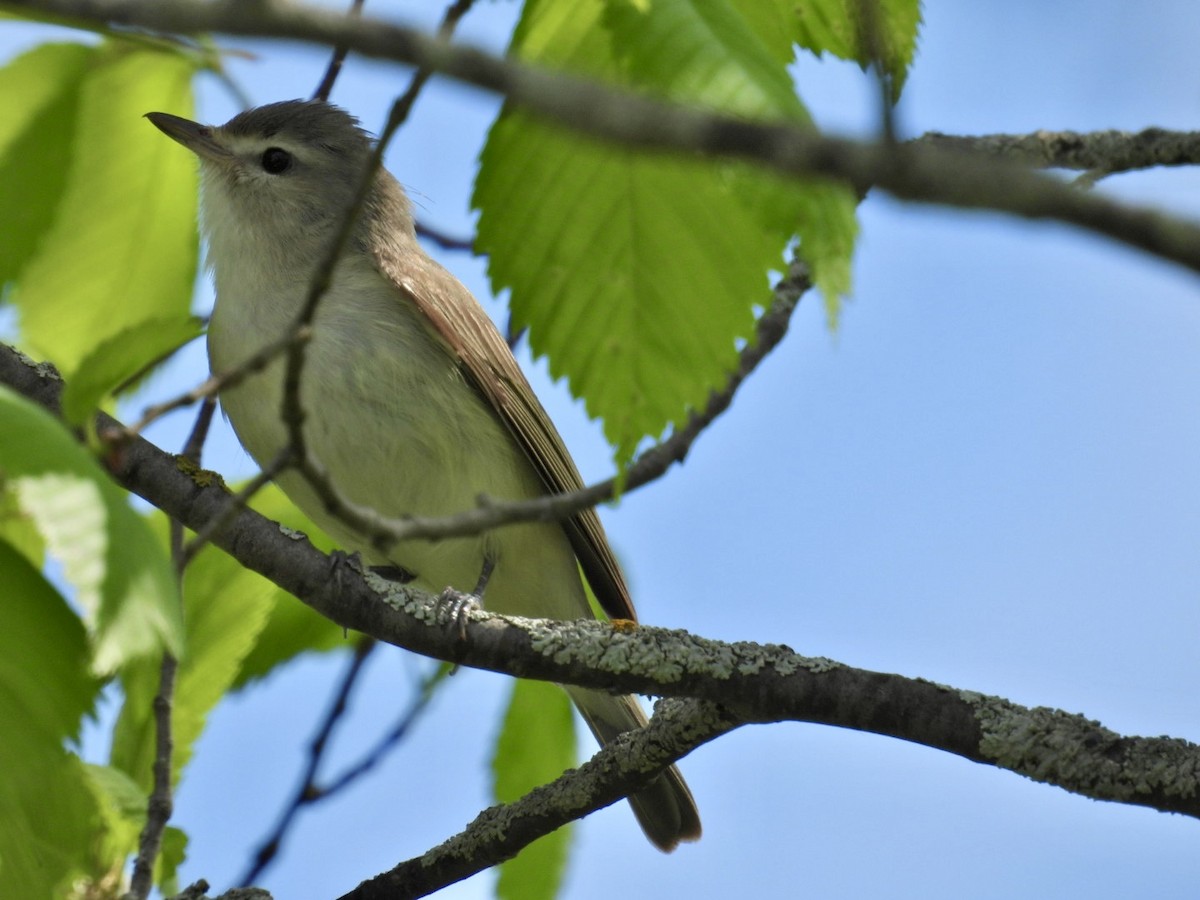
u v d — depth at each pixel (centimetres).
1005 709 704
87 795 527
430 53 323
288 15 322
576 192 566
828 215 476
